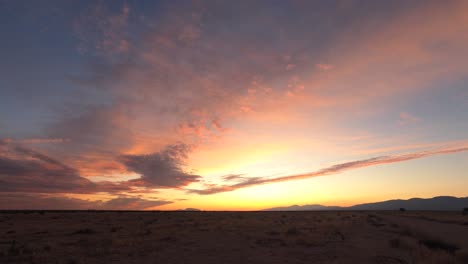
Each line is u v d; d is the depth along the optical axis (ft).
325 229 87.61
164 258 45.16
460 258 37.58
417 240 57.93
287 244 57.98
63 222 136.15
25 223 129.59
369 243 57.93
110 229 94.02
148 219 159.22
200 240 65.67
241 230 89.10
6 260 43.70
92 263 41.34
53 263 41.29
